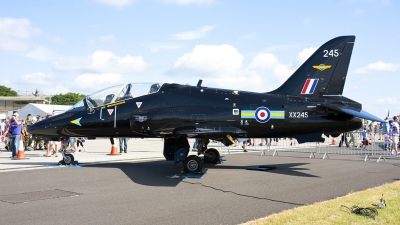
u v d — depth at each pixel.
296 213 5.43
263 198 6.81
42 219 5.32
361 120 10.80
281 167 11.70
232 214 5.62
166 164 12.43
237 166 11.95
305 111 10.74
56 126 11.84
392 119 18.47
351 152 18.08
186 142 10.33
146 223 5.13
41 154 16.62
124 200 6.62
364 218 5.18
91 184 8.29
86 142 29.91
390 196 6.66
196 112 10.77
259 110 10.75
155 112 10.80
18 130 14.30
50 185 8.14
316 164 12.63
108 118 11.42
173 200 6.63
